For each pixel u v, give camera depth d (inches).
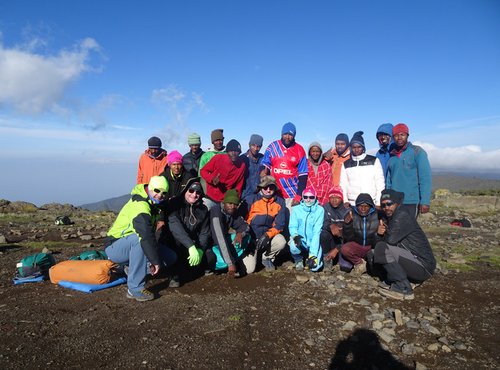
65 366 121.5
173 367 122.3
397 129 241.0
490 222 556.4
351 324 156.8
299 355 133.3
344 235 228.8
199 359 127.7
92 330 147.5
